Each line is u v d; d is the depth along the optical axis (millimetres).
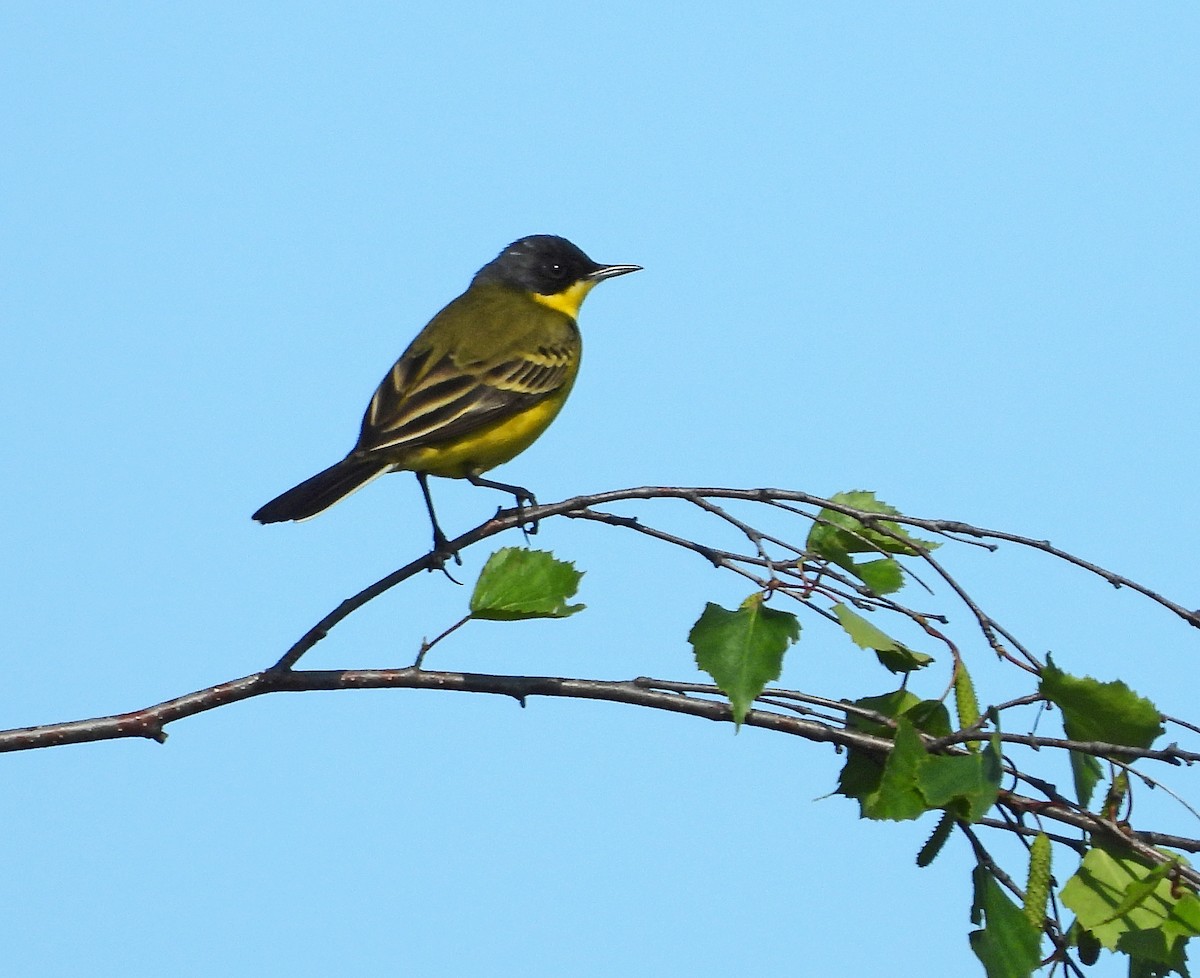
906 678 10672
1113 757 9508
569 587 10594
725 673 9688
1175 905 9195
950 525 10750
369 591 10906
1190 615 10266
